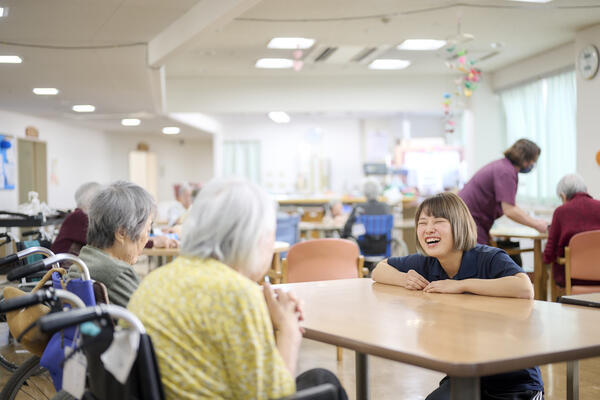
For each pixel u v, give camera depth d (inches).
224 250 52.4
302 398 49.2
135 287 79.5
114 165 591.2
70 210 246.2
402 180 428.5
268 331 48.9
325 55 322.3
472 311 71.1
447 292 83.1
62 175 478.6
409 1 220.5
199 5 185.9
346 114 549.3
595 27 265.1
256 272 54.5
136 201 83.0
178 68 359.9
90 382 52.6
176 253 159.9
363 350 57.2
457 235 84.3
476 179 168.1
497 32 276.1
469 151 399.5
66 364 57.3
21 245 157.5
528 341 57.1
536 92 338.3
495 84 386.3
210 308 48.3
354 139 600.1
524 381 76.2
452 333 60.4
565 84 310.8
